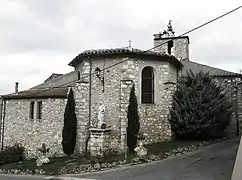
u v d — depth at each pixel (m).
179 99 20.88
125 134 19.53
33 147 21.97
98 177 14.38
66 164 17.89
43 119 21.77
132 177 13.70
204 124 19.88
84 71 21.00
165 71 21.53
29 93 24.02
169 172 14.04
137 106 19.84
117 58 20.47
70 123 20.22
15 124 23.30
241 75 25.50
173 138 21.27
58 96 21.23
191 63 28.34
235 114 24.62
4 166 20.03
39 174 16.69
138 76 20.50
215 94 21.00
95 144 18.78
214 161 15.59
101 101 20.45
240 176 9.86
